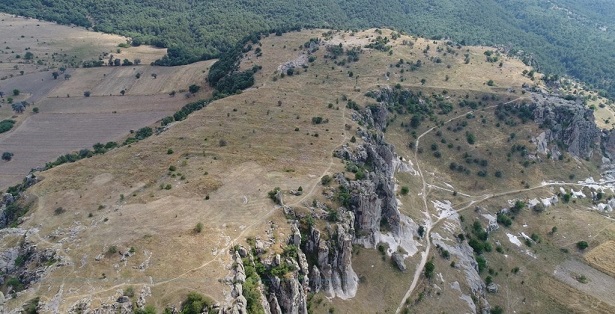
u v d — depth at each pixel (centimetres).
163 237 11806
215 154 16688
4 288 10894
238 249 11431
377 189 17625
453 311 16162
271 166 16050
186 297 9819
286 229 12888
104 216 13025
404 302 15512
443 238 19512
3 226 14388
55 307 9638
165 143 17838
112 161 16638
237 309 9506
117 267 10762
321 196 14762
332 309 13362
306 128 19538
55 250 11550
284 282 11244
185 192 14050
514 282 19438
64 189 14875
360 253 16025
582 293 19238
